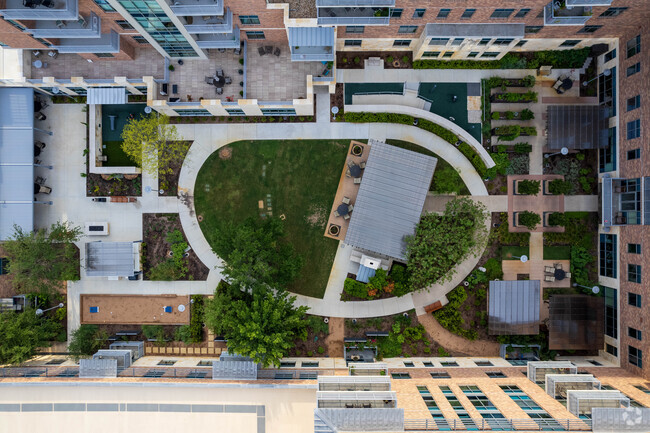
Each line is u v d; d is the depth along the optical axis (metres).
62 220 40.41
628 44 35.81
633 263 35.50
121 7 28.19
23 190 38.59
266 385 33.66
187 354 40.47
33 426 34.91
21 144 38.38
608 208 37.06
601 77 39.22
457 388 33.47
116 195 40.34
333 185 39.78
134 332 39.94
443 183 38.03
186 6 28.69
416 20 33.59
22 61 35.94
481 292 39.44
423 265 35.66
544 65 39.47
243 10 31.12
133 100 39.66
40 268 37.69
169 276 39.84
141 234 40.41
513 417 28.47
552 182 38.75
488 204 39.88
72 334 39.66
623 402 28.64
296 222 39.94
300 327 38.28
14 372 36.16
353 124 39.88
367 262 37.78
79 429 34.69
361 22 31.30
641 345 34.44
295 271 36.31
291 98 36.50
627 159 36.09
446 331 40.03
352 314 39.84
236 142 40.06
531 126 39.72
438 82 39.88
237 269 34.44
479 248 38.16
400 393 32.50
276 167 39.97
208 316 34.84
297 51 34.44
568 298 38.31
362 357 38.50
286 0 31.38
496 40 35.31
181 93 37.09
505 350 39.00
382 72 39.84
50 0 28.67
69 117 40.31
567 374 32.78
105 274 38.19
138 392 34.69
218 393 34.41
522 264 39.91
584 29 35.22
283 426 34.00
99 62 37.00
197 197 40.12
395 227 37.56
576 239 39.75
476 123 39.88
